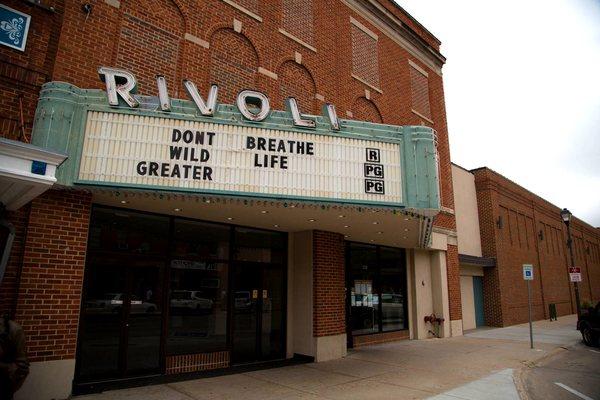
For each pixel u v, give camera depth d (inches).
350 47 592.7
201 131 305.7
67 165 274.4
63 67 314.0
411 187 353.1
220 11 430.6
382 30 663.8
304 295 471.8
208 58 411.2
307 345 458.3
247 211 370.0
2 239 273.9
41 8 310.3
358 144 349.4
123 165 285.7
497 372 407.5
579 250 1612.9
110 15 349.4
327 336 463.8
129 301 350.9
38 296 281.3
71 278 297.0
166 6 390.0
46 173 209.8
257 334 444.1
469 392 327.0
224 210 365.7
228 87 425.1
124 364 340.2
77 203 307.1
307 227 460.8
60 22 323.0
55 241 293.4
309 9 540.7
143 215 373.7
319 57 534.9
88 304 328.5
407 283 671.8
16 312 271.4
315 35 538.0
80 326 320.5
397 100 664.4
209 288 408.8
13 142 197.3
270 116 328.8
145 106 296.4
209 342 398.9
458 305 728.3
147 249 370.3
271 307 463.5
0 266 236.8
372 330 596.1
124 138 288.7
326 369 410.6
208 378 358.9
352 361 456.1
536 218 1203.9
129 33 359.9
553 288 1246.9
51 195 296.5
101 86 330.6
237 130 315.6
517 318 960.9
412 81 716.7
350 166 343.6
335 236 498.9
